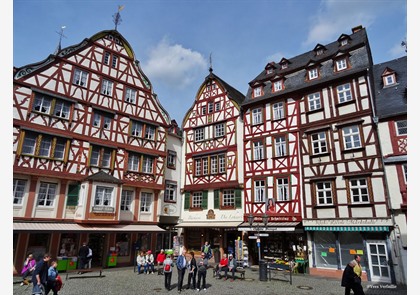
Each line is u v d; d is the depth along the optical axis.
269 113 18.62
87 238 16.00
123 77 19.70
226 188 19.59
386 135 13.67
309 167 15.86
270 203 16.81
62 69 16.55
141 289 10.42
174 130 25.44
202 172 21.28
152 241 19.25
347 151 14.66
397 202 12.66
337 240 14.14
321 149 15.83
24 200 14.07
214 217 19.58
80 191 15.98
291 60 20.95
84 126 16.86
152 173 19.84
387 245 12.66
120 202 16.83
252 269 15.85
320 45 18.61
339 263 13.82
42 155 14.96
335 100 15.79
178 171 22.53
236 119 20.31
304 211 15.34
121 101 19.20
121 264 17.11
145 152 19.69
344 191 14.30
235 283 11.74
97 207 15.69
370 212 13.27
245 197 18.28
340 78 15.75
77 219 15.32
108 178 16.52
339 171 14.70
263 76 21.09
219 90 22.09
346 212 13.97
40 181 14.79
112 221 16.19
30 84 15.00
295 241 15.80
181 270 10.22
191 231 21.14
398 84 15.10
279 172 17.11
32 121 14.77
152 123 20.61
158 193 20.06
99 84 18.17
